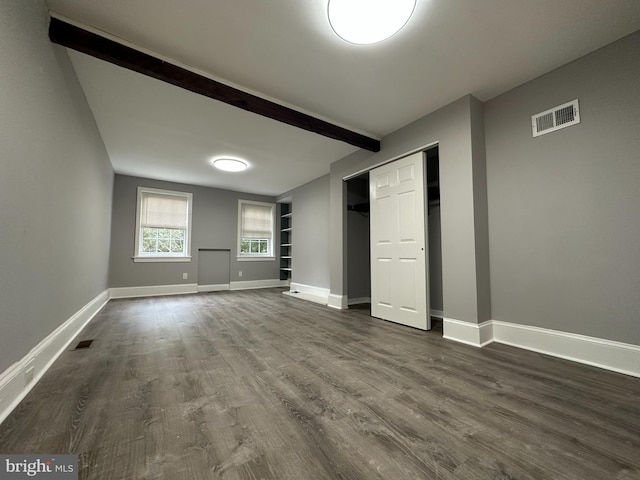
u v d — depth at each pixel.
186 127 3.29
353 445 1.14
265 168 4.86
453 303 2.65
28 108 1.48
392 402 1.49
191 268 5.91
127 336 2.69
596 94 2.05
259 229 6.89
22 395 1.46
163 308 4.17
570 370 1.91
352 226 4.88
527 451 1.11
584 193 2.09
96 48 1.87
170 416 1.33
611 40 1.97
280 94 2.62
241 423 1.29
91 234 3.22
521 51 2.07
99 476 0.96
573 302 2.12
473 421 1.31
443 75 2.35
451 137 2.73
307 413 1.38
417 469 1.01
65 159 2.12
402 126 3.24
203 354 2.21
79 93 2.42
